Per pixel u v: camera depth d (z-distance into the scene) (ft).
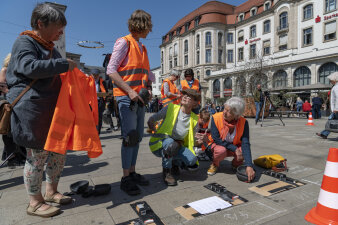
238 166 9.21
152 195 7.02
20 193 7.27
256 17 119.14
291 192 7.14
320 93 57.41
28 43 5.06
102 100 19.54
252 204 6.31
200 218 5.55
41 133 5.25
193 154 8.18
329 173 5.37
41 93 5.25
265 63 88.69
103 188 7.01
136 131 7.25
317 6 90.48
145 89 7.13
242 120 8.89
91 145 5.80
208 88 132.77
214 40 137.18
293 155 12.21
